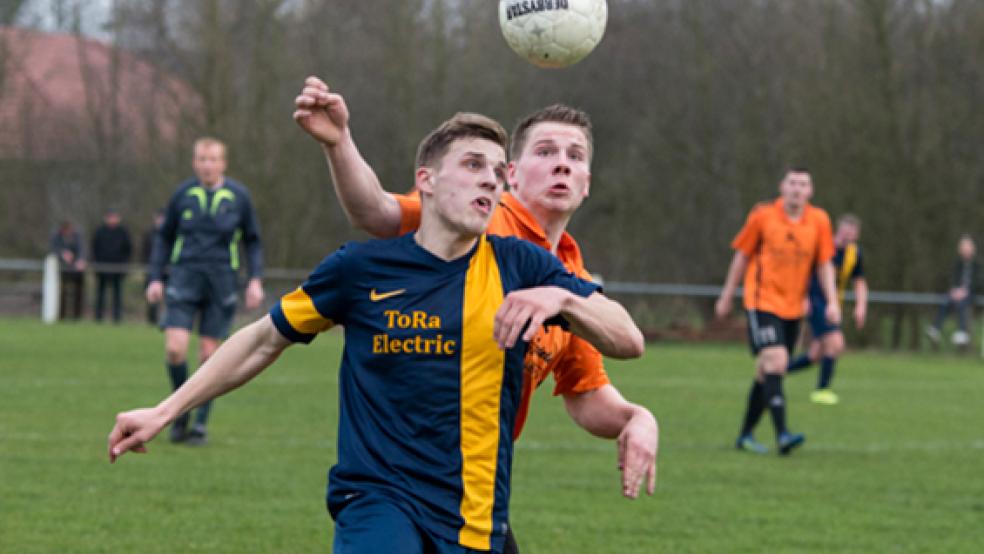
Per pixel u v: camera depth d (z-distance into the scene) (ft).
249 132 259.60
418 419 31.58
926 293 235.40
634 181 268.62
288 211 260.62
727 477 78.02
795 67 247.29
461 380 31.60
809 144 239.50
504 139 32.45
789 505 68.39
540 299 29.76
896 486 76.07
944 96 233.96
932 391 144.15
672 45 263.49
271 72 258.78
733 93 258.16
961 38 233.96
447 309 31.71
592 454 86.12
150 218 277.64
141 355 153.58
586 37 38.58
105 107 301.43
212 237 87.10
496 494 31.86
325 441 88.58
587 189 39.04
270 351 33.12
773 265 92.07
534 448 88.84
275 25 258.57
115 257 219.82
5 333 184.85
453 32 271.28
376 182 34.71
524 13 38.58
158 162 273.95
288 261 260.62
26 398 107.86
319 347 184.34
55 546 53.42
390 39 265.13
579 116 38.73
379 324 31.89
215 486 69.21
